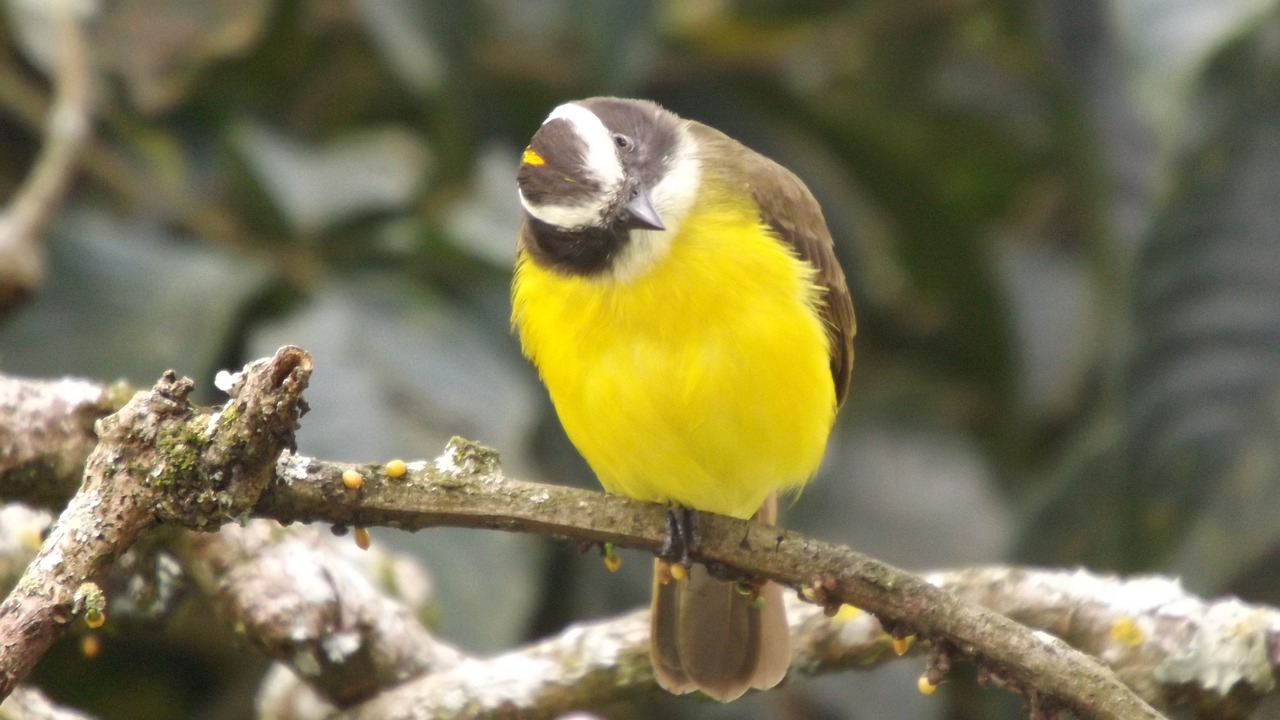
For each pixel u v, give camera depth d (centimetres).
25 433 737
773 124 1303
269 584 773
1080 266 1339
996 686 635
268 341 1013
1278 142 1048
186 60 1132
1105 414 1116
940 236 1259
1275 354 1041
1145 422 1052
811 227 886
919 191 1248
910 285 1308
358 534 626
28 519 793
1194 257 1055
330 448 977
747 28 1269
